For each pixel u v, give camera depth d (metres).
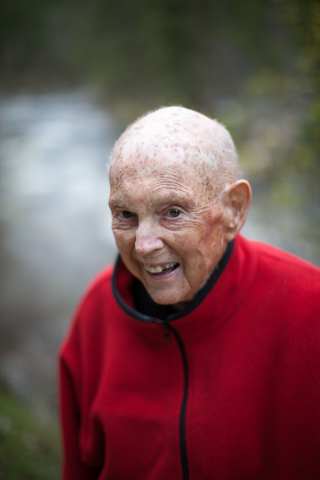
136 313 1.12
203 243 0.97
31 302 4.45
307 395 0.98
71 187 7.89
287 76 3.87
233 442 1.04
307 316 1.02
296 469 0.99
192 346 1.11
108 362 1.24
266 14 8.27
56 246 5.70
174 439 1.08
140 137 0.93
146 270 1.03
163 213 0.94
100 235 5.92
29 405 2.80
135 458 1.15
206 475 1.05
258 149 5.73
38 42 20.64
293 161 3.49
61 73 19.59
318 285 1.05
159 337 1.13
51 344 3.67
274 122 5.50
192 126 0.96
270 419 1.03
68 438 1.40
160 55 11.95
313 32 2.98
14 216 6.80
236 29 9.70
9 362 3.33
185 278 1.02
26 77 20.25
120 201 0.94
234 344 1.08
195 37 11.52
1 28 20.64
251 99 8.02
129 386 1.19
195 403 1.08
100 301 1.33
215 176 0.96
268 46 8.38
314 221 3.23
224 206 1.00
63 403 1.42
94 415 1.22
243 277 1.09
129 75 14.07
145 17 12.73
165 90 11.63
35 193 7.76
